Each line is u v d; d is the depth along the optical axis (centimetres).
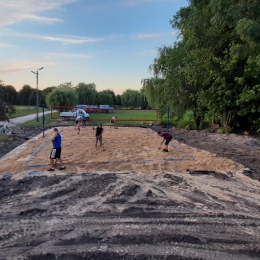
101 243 450
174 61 2475
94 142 1470
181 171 898
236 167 946
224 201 639
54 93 4231
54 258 409
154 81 2872
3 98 1841
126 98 5841
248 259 409
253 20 1067
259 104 1962
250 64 1728
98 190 704
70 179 796
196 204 619
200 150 1257
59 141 900
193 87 2478
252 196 674
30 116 3984
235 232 489
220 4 1156
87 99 6375
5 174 856
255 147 1444
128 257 409
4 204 620
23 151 1205
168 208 596
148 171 888
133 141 1523
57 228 504
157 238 462
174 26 2292
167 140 1194
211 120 2511
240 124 2269
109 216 555
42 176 823
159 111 3006
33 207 598
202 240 459
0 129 1841
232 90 2038
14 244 450
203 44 1833
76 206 605
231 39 1800
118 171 891
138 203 622
